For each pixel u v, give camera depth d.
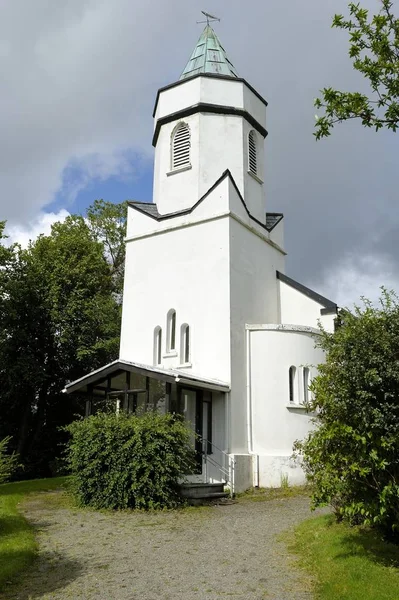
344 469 8.11
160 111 24.03
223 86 23.25
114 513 13.33
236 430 18.38
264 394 19.23
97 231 40.88
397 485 7.56
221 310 19.56
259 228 22.77
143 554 9.43
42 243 31.77
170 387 16.23
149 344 21.36
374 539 8.91
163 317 21.23
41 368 28.30
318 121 9.05
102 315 30.66
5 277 28.59
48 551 9.64
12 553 9.16
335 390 8.32
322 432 8.39
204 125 22.72
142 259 22.61
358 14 8.77
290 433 18.97
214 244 20.52
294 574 8.18
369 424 7.75
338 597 6.82
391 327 8.33
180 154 23.20
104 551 9.64
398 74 8.37
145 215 22.97
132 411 17.34
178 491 14.78
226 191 20.77
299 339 20.02
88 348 29.59
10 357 28.08
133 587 7.69
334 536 9.41
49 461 29.44
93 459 14.42
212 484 16.33
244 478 17.83
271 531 11.18
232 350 19.06
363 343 8.19
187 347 20.44
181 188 22.55
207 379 18.22
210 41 25.72
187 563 8.85
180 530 11.41
